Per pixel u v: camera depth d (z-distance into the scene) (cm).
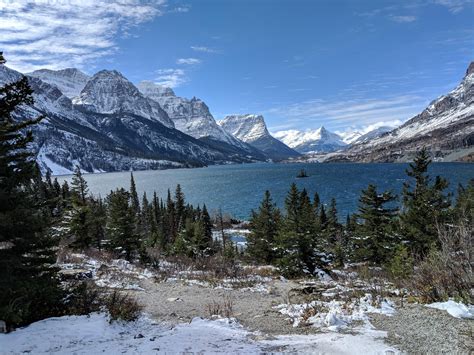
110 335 806
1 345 708
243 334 814
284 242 2436
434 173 16238
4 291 835
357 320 832
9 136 896
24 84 921
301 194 5222
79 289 1057
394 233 2811
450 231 1055
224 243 5194
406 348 637
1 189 861
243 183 19150
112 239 2939
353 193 12138
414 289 1034
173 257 3172
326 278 2078
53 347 705
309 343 699
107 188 18625
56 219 1057
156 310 1124
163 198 14450
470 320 745
